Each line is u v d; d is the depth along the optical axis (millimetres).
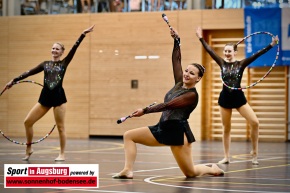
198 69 7984
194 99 7961
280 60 20562
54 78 11148
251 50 20734
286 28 20469
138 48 21844
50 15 22578
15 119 22875
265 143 19875
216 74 21578
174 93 8008
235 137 21391
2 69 23000
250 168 10227
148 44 21750
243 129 21328
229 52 11281
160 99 21656
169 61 21562
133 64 21906
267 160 12320
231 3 21141
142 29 21797
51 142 18875
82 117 22406
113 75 22125
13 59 22906
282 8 20484
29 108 22734
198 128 21297
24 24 22797
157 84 21688
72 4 22516
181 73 8328
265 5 20719
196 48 21297
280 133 21078
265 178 8375
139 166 10367
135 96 21922
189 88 8031
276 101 21062
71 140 20297
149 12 21719
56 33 22500
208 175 8641
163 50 21594
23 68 22812
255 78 21156
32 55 22719
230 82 11188
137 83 21891
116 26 22047
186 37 21406
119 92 22078
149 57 21750
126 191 6605
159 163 11062
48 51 22562
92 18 22219
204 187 7086
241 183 7625
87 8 22391
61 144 11422
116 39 22062
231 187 7113
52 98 11164
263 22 20641
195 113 21297
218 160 12250
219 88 21516
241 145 18469
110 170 9461
